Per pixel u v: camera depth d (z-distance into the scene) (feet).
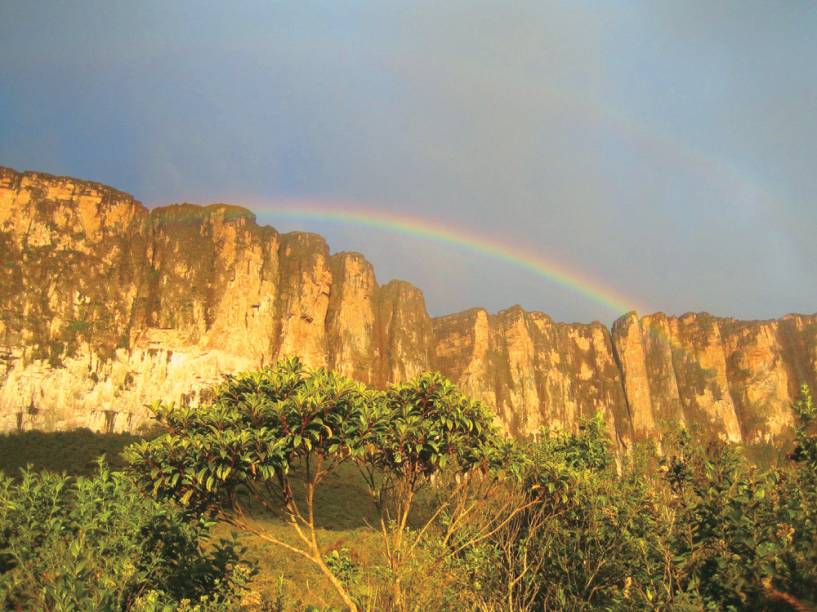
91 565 38.06
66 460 245.45
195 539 45.16
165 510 44.70
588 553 40.86
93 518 44.29
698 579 33.32
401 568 37.83
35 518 43.62
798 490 33.91
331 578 36.50
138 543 43.27
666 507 40.75
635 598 34.76
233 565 45.65
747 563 32.14
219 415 36.86
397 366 414.41
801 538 31.50
